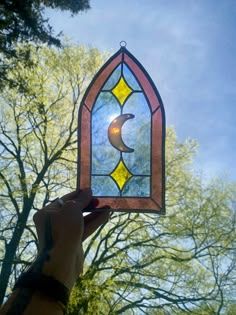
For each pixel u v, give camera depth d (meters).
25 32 11.39
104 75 2.28
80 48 14.87
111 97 2.26
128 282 14.30
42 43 11.83
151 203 2.10
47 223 1.01
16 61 11.89
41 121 15.02
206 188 15.11
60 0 11.52
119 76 2.28
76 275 0.99
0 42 11.31
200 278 14.71
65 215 1.03
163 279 14.59
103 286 13.80
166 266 14.71
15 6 11.09
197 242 14.94
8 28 11.22
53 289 0.90
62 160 14.86
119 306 14.15
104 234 14.53
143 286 14.40
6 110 14.94
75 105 15.16
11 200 14.30
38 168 14.91
